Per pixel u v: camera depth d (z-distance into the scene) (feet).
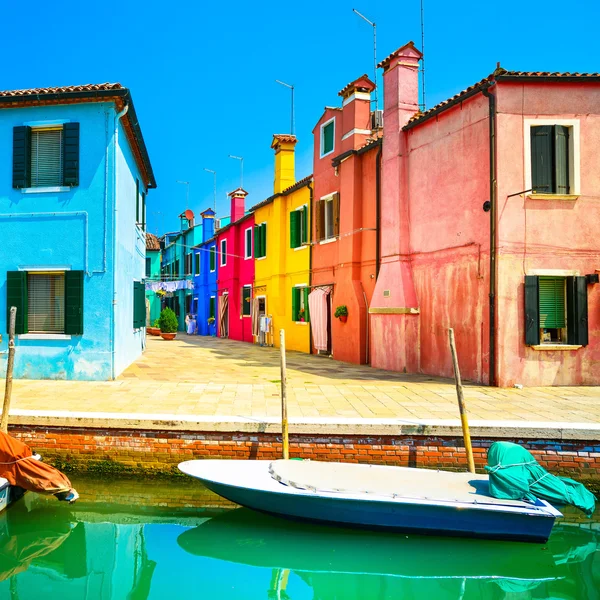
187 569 19.15
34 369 40.32
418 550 20.24
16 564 19.48
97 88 39.60
